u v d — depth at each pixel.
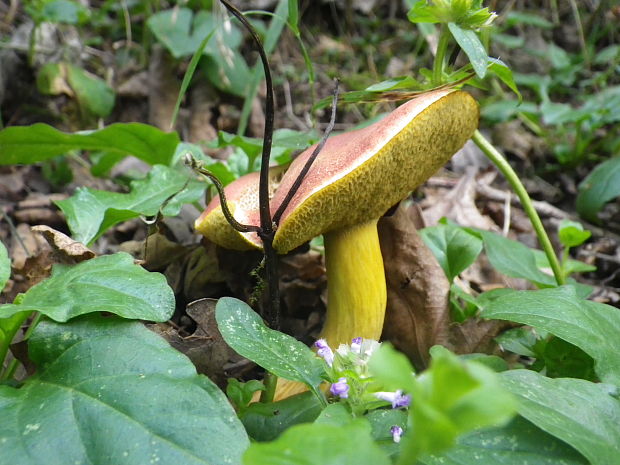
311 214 0.13
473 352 0.17
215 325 0.15
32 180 0.27
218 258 0.20
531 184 0.33
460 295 0.17
